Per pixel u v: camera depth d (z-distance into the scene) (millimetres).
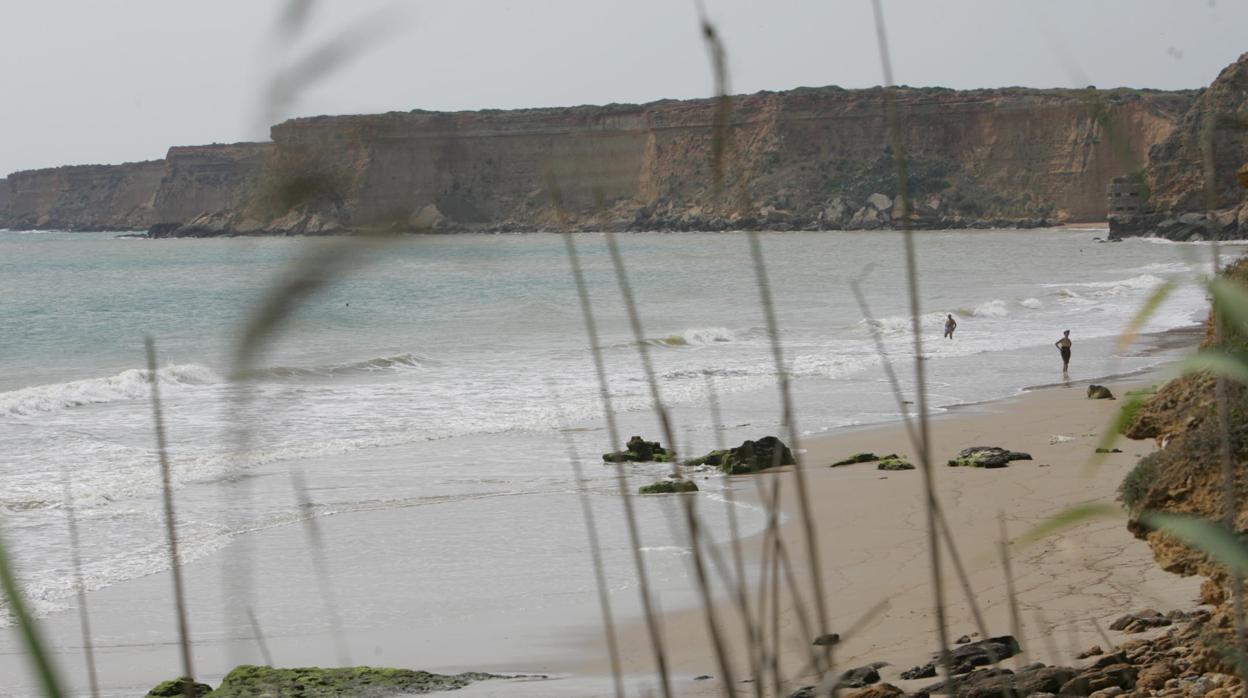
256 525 56500
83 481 66438
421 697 34125
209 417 92938
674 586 45125
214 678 36781
